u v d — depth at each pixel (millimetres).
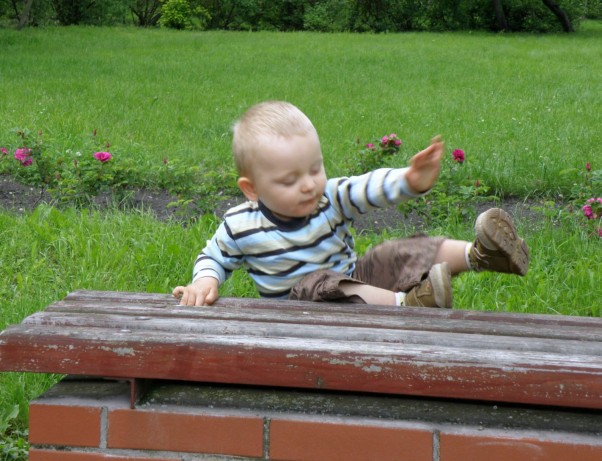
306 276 2773
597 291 4672
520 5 28516
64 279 4875
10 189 7098
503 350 2205
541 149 8344
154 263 5059
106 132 9055
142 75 14148
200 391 2281
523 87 13469
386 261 2906
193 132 9352
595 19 36594
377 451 2146
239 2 30234
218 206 6699
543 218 6316
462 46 20875
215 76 14375
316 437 2162
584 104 11773
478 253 2812
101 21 28406
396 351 2137
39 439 2242
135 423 2217
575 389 2057
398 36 24703
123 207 6633
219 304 2676
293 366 2150
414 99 12125
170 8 28703
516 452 2102
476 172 7090
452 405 2217
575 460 2088
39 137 7418
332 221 2775
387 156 7008
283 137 2588
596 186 6395
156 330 2326
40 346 2207
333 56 17953
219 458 2207
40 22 25781
